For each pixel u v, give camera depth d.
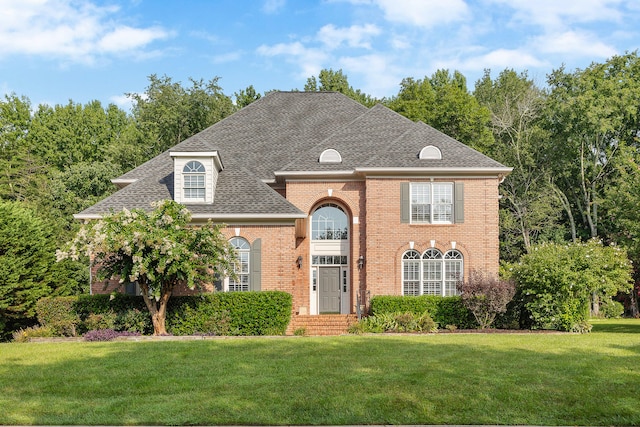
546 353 17.48
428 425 10.70
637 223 29.70
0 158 55.16
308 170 31.25
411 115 51.09
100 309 25.19
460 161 30.52
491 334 23.39
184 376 14.48
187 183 28.66
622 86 51.66
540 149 53.53
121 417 11.20
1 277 24.70
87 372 15.14
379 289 30.06
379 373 14.45
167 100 51.06
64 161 65.88
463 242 30.22
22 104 69.50
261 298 25.14
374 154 32.09
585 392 12.57
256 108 37.97
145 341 21.34
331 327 28.00
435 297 27.30
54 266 28.94
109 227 23.09
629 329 27.69
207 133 36.09
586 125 49.81
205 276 24.31
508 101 57.75
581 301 25.52
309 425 10.78
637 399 12.10
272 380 13.84
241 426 10.77
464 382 13.40
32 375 14.84
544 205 50.22
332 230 32.50
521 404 11.80
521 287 26.41
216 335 23.66
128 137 54.44
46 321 24.94
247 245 27.89
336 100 38.28
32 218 28.97
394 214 30.39
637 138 52.44
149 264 23.20
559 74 53.75
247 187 29.20
